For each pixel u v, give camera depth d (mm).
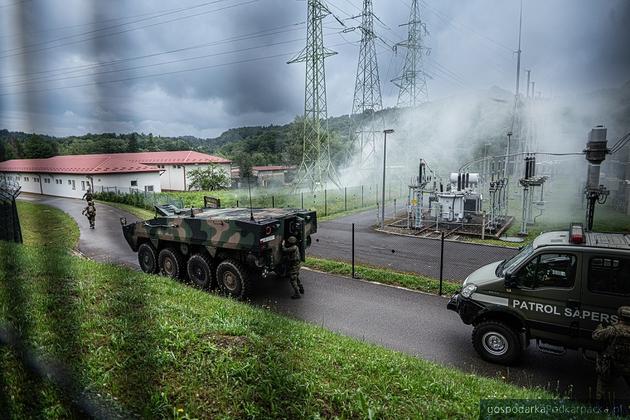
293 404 3836
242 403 3803
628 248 5699
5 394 3822
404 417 3902
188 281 10891
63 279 7754
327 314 8531
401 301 9352
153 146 51719
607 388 5211
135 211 26844
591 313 5855
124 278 8344
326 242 16453
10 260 9266
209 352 4672
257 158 56719
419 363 5754
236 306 7445
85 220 22828
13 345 4664
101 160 41969
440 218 20609
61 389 3920
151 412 3580
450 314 8539
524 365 6469
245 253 9625
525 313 6301
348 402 4043
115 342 4793
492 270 7254
